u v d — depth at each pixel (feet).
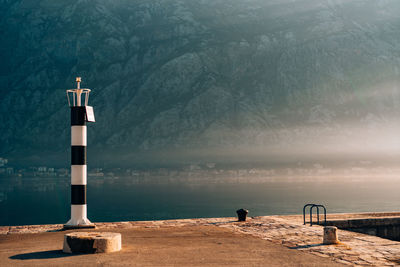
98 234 34.71
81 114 50.88
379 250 33.96
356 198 383.04
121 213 296.30
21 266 27.89
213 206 331.98
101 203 372.38
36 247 36.37
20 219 262.88
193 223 53.21
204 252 33.09
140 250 34.06
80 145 50.72
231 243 37.73
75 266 27.81
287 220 56.18
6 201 394.52
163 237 41.81
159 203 364.17
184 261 29.43
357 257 31.12
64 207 337.31
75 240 32.78
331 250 33.96
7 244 38.52
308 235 42.27
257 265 28.14
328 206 320.09
